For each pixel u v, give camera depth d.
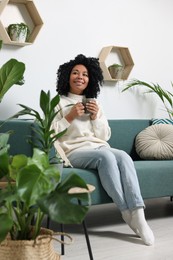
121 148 3.50
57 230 2.71
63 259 2.14
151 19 4.04
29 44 3.20
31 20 3.29
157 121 3.75
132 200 2.53
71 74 3.01
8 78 2.07
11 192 1.35
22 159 1.38
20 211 1.49
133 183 2.57
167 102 4.21
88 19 3.61
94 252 2.28
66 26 3.48
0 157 1.40
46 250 1.45
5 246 1.42
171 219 3.09
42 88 3.36
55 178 1.39
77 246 2.38
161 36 4.13
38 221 1.48
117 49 3.86
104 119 3.02
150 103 4.06
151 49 4.06
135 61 3.95
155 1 4.06
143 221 2.50
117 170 2.60
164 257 2.21
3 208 1.46
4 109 3.16
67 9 3.48
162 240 2.53
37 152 1.42
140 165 2.94
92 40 3.64
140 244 2.45
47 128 2.06
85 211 1.25
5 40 3.10
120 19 3.82
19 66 2.05
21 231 1.48
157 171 2.95
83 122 2.92
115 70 3.72
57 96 2.05
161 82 4.15
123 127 3.54
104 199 2.64
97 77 3.08
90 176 2.60
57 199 1.28
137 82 3.87
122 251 2.30
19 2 3.21
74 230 2.74
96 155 2.64
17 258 1.41
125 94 3.89
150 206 3.59
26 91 3.27
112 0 3.76
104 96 3.75
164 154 3.35
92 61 3.07
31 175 1.32
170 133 3.47
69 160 2.78
